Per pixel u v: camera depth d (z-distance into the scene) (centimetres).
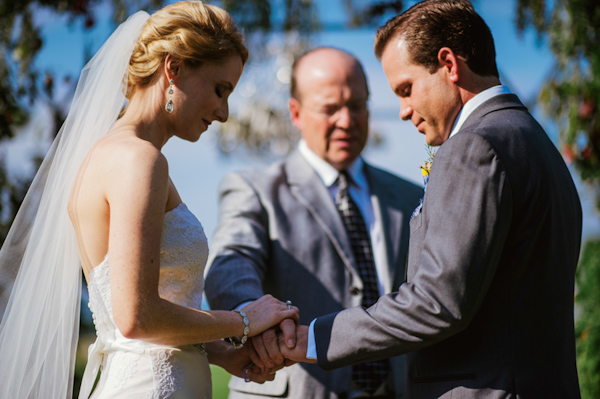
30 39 388
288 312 233
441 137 215
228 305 268
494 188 186
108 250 198
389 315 196
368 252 303
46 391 208
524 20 439
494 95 208
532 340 188
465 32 209
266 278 296
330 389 276
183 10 216
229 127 609
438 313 186
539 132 204
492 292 192
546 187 193
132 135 203
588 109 427
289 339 228
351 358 203
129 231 186
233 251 289
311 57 323
